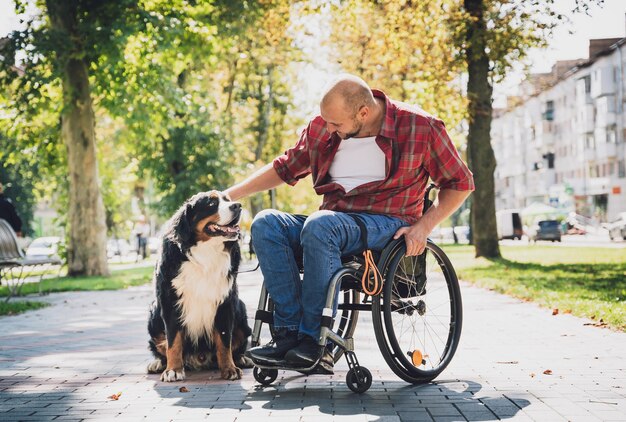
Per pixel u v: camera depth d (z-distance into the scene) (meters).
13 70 18.70
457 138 27.61
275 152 41.81
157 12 19.14
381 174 4.73
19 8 19.61
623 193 63.44
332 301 4.27
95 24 18.44
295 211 51.12
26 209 51.94
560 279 13.42
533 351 5.87
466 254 27.58
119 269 26.39
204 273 4.98
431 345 5.05
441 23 20.19
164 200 32.47
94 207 20.22
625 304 8.41
